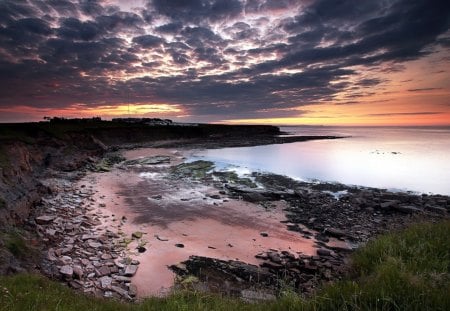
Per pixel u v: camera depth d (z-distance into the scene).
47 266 13.49
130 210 24.30
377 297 4.64
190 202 27.08
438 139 134.88
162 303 7.52
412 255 6.75
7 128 43.72
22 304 6.30
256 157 61.53
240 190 30.77
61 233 17.97
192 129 126.88
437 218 21.92
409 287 4.75
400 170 45.88
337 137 153.62
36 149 39.75
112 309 7.67
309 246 17.69
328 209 25.20
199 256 15.85
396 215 23.78
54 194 27.34
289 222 21.98
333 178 39.25
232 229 20.25
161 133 110.12
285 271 13.40
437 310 4.12
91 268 14.07
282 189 32.03
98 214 22.69
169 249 16.72
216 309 6.55
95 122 97.06
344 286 5.36
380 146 92.88
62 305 6.75
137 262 14.91
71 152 49.59
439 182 36.94
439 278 5.06
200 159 57.31
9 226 15.54
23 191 22.36
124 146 83.06
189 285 12.64
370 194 29.84
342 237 19.14
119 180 36.94
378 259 7.10
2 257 11.73
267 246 17.53
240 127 163.12
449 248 6.86
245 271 14.20
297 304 5.27
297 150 78.62
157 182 36.00
